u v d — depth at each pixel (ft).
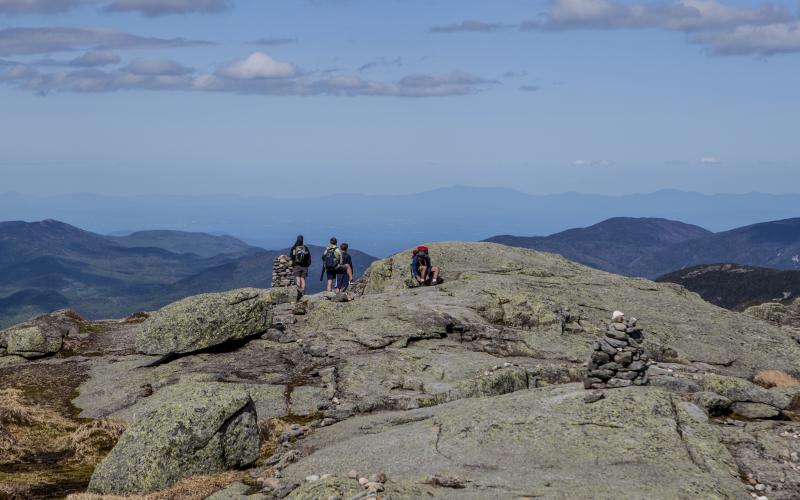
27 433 72.23
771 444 54.95
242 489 52.90
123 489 54.85
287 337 105.40
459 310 110.63
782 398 69.00
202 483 55.06
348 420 72.95
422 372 88.28
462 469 50.60
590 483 46.44
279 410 77.56
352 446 59.88
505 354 99.25
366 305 116.37
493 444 54.95
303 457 60.49
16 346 103.91
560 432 55.83
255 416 62.49
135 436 57.47
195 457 57.06
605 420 57.31
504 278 132.87
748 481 48.91
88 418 79.05
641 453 51.44
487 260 150.61
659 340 110.52
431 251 153.58
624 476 47.60
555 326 109.70
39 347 104.32
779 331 126.41
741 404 68.03
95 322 134.21
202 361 96.89
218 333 99.60
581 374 88.63
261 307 104.12
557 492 44.73
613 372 67.87
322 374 87.86
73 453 68.44
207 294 104.78
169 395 64.49
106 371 95.91
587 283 142.51
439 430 60.44
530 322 110.32
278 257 169.17
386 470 52.13
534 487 46.06
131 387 87.61
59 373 95.91
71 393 87.30
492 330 104.17
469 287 124.36
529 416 59.67
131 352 107.14
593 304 125.29
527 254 162.71
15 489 55.26
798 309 160.35
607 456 51.24
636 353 68.28
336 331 104.32
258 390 83.05
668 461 50.19
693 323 121.49
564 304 119.14
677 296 140.26
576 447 53.11
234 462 59.36
